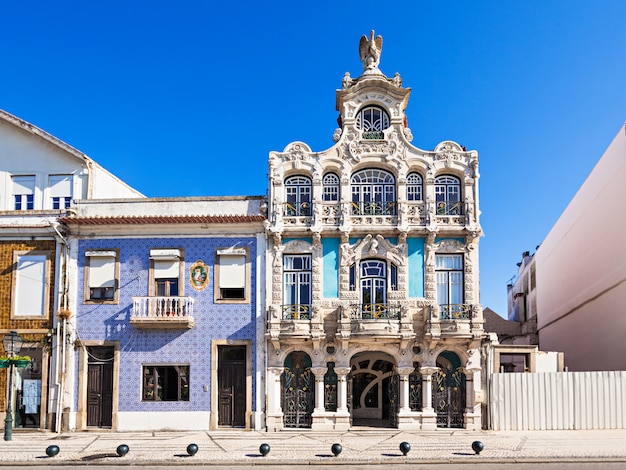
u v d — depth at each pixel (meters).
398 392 24.08
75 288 24.69
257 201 25.23
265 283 24.53
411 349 24.16
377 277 24.75
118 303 24.55
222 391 24.23
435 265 24.67
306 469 16.80
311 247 24.69
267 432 23.12
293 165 25.16
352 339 23.48
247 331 24.27
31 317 24.45
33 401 23.98
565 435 22.06
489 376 23.97
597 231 29.88
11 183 26.78
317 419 23.67
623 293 26.42
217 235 24.88
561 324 36.75
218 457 17.88
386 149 25.25
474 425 23.64
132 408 23.86
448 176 25.31
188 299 24.11
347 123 25.45
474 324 23.70
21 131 27.12
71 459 17.83
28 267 24.83
